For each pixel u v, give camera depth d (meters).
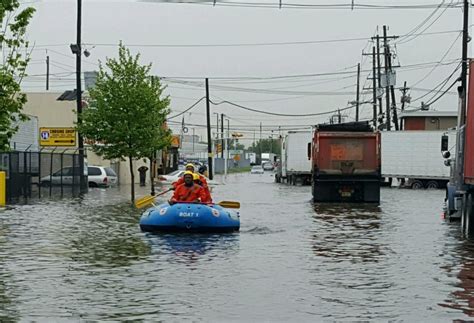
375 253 19.92
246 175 128.25
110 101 43.88
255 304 13.05
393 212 35.28
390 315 12.23
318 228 27.00
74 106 71.31
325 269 17.03
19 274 16.19
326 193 41.62
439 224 28.94
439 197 51.09
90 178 63.41
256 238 23.38
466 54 49.50
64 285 14.78
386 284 15.08
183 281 15.27
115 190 58.75
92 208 36.97
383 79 79.06
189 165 25.73
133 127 43.59
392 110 86.44
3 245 21.48
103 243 21.89
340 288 14.61
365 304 13.10
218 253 19.70
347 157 41.06
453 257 19.16
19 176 43.78
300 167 73.94
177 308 12.67
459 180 26.34
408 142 67.38
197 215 24.33
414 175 67.19
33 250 20.34
